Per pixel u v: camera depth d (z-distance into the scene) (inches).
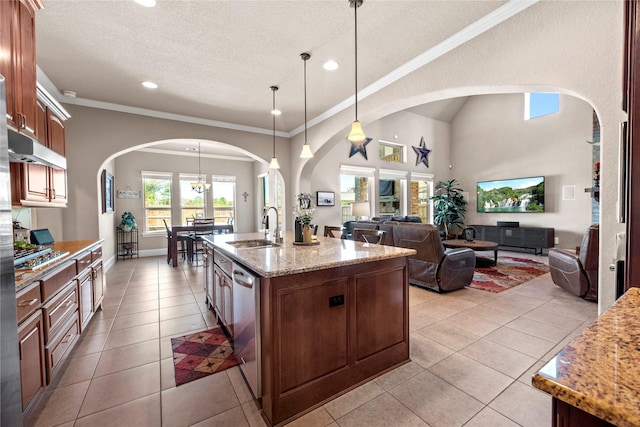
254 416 64.0
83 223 159.2
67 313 83.4
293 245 100.0
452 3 90.7
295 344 63.9
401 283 84.0
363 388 72.9
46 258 76.9
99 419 62.9
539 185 271.6
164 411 65.4
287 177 240.1
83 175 160.1
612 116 73.9
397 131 313.0
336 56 121.0
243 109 183.3
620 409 16.5
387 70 133.2
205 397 70.2
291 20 97.5
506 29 94.1
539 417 62.2
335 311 70.1
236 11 92.4
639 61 36.5
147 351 92.3
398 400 68.2
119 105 170.9
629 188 38.4
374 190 296.2
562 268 142.9
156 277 189.6
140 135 179.2
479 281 168.2
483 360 84.6
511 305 128.6
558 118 261.9
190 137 197.5
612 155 73.9
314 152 207.5
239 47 113.2
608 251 74.4
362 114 157.8
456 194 327.0
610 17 74.2
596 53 76.5
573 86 80.8
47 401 68.4
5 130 45.8
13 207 99.1
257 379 65.8
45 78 135.1
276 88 151.9
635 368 20.6
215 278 114.2
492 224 311.6
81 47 110.7
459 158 343.3
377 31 104.2
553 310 122.3
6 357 44.3
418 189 338.6
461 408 65.4
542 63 86.6
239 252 84.8
